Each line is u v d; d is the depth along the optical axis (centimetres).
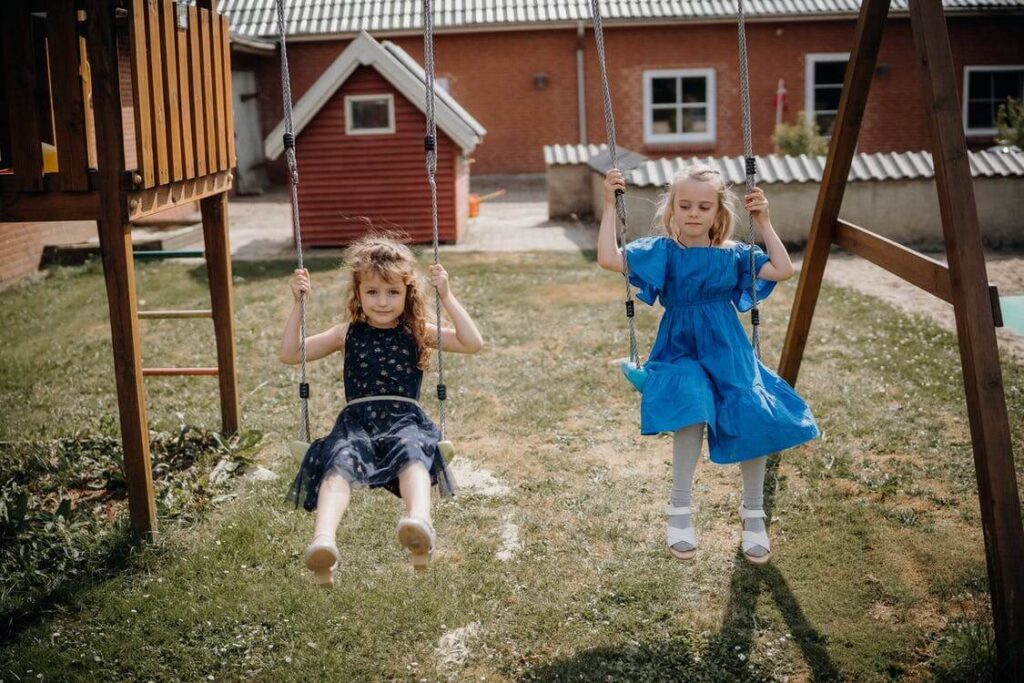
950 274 323
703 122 2086
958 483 478
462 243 1290
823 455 515
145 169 414
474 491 488
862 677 328
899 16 1997
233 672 341
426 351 354
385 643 355
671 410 334
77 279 1067
